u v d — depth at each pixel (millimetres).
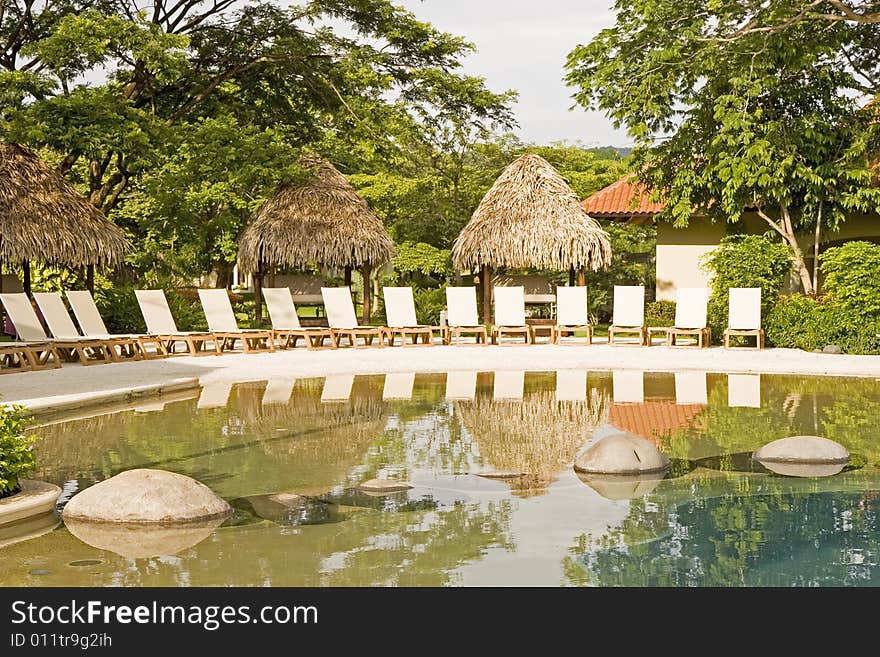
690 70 16766
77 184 26984
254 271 20125
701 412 9461
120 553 4746
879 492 5949
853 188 17266
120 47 19328
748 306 16359
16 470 5590
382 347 16984
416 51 23156
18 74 18266
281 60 23078
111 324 18297
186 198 24281
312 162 20859
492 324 19703
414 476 6469
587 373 13297
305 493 5992
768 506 5605
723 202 17734
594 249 19125
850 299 15305
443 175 30984
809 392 11055
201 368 13531
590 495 5895
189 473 6609
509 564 4512
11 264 17484
